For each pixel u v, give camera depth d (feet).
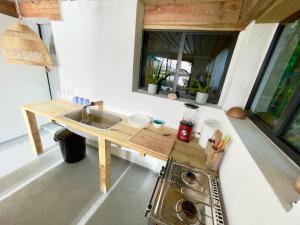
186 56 5.56
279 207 1.32
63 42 6.68
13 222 4.30
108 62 6.13
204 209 2.49
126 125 5.45
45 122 9.29
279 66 3.37
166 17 5.21
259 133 2.96
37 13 6.75
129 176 6.43
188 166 3.55
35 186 5.48
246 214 1.84
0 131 7.25
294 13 2.95
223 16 4.49
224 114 4.39
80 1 5.74
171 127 5.73
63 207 4.86
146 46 6.00
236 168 2.51
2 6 6.45
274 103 3.18
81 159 7.04
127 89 6.15
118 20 5.41
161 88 6.19
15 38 3.99
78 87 7.22
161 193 2.62
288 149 2.13
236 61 4.54
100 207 5.01
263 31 3.76
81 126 5.10
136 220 4.74
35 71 7.91
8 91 7.15
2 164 6.31
